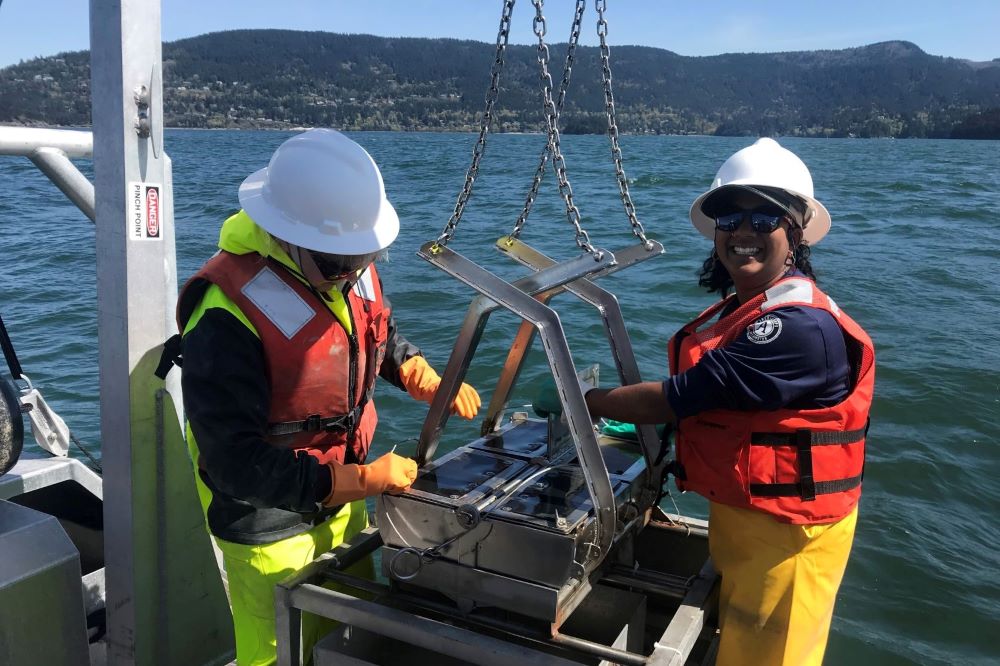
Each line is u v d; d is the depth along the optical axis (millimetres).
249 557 2230
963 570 4660
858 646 4012
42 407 2855
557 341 1931
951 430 6578
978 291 11336
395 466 2084
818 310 1981
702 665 2338
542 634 1948
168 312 2539
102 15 2119
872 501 5438
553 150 1992
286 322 2086
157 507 2447
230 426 1967
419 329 8672
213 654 2662
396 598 2180
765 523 2039
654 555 2686
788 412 1999
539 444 2525
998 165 48688
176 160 44188
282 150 2102
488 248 13742
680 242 14602
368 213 2098
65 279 11258
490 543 1978
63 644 2254
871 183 31625
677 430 2203
